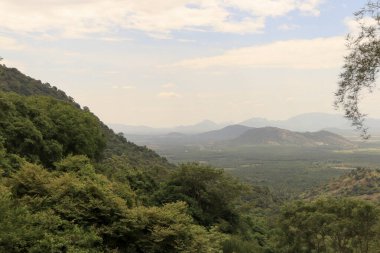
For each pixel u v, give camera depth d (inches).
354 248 1648.6
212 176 1535.4
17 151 1197.1
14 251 466.0
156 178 1887.3
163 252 651.5
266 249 1680.6
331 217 1598.2
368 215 1560.0
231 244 1139.3
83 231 576.4
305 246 1706.4
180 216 701.9
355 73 325.1
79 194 643.5
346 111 332.2
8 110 1294.3
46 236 508.7
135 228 640.4
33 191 638.5
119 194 852.0
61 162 945.5
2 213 498.0
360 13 318.3
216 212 1558.8
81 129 1624.0
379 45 312.0
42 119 1466.5
